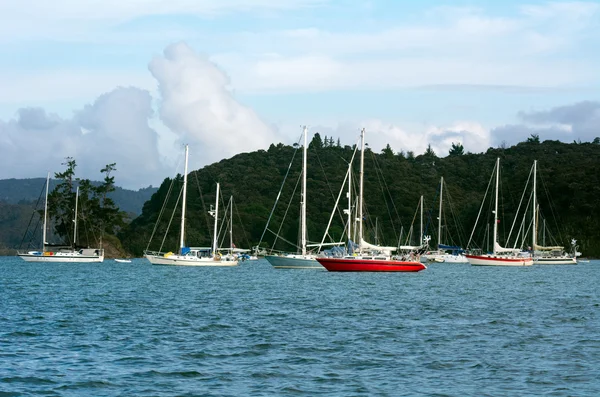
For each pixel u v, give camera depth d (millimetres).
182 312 48688
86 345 34719
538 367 30109
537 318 46094
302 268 113750
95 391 25938
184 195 128625
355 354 32656
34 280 87062
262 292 67062
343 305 53875
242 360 31234
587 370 29531
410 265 99375
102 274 103500
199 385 26844
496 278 96375
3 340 36000
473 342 36125
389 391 26062
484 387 26719
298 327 41094
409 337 37562
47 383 26969
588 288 76312
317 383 27188
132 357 31766
